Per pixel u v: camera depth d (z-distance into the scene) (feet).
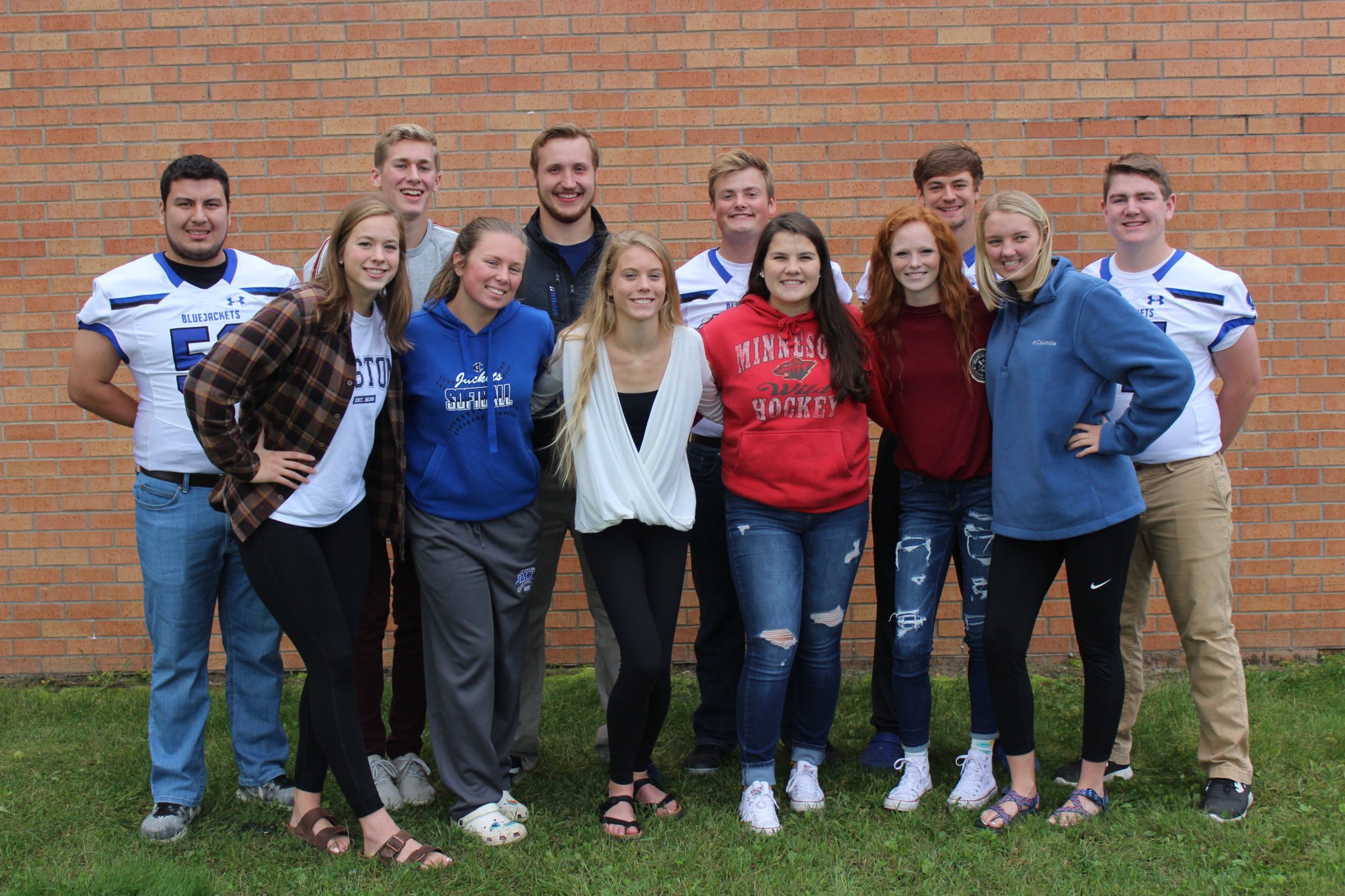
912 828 10.39
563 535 11.60
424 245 11.93
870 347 10.96
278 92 15.20
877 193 15.33
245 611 11.01
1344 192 15.21
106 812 11.02
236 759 11.57
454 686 10.27
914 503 11.19
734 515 10.82
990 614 10.47
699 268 12.35
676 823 10.50
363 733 11.02
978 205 15.42
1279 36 15.08
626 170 15.31
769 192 11.97
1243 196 15.26
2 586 15.56
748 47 15.20
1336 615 15.47
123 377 15.57
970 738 12.62
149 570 10.59
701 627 12.40
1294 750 11.99
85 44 15.14
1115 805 10.76
